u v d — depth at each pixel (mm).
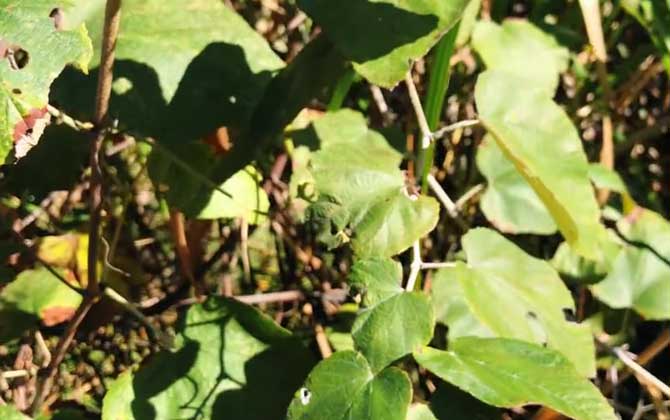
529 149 654
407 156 675
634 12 784
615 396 749
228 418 650
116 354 748
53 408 721
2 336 665
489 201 695
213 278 793
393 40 590
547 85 755
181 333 661
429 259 778
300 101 653
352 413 561
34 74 510
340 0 601
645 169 879
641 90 858
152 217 792
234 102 654
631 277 741
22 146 512
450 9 587
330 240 612
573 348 639
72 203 728
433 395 595
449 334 649
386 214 608
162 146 649
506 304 625
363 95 793
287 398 653
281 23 802
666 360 815
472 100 795
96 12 652
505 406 557
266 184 746
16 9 510
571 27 825
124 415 639
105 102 592
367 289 583
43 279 676
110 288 669
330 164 618
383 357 572
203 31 661
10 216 701
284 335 662
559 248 741
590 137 846
